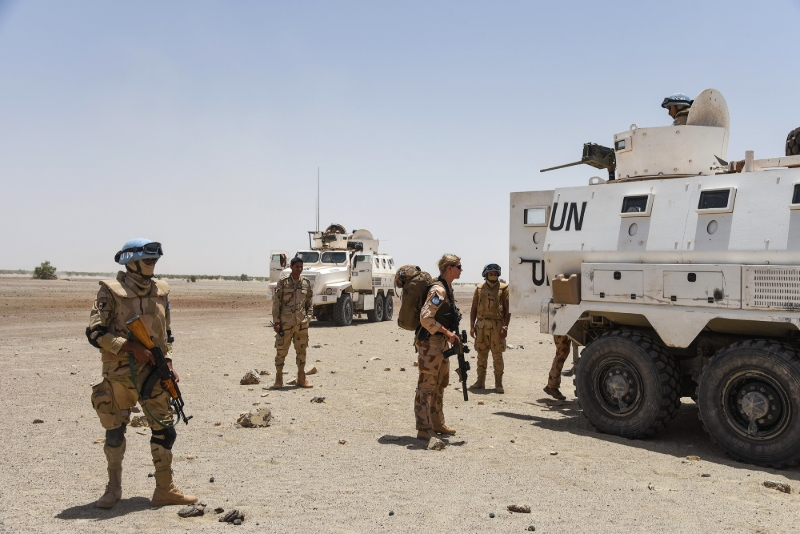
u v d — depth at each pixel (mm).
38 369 11000
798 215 5891
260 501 4621
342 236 23938
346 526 4117
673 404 6695
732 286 6145
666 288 6586
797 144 7285
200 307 31500
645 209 6840
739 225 6211
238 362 12547
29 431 6734
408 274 6754
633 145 7578
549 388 9234
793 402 5664
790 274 5812
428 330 6504
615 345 6926
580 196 7469
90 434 6621
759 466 5875
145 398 4434
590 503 4664
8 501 4562
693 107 7965
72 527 4043
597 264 7105
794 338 6262
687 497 4863
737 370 6055
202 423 7328
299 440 6578
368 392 9484
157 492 4520
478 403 8883
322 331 20141
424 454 6047
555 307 7465
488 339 9875
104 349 4398
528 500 4711
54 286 51812
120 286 4488
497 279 9891
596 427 7121
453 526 4137
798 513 4539
